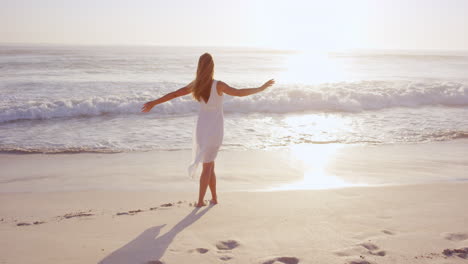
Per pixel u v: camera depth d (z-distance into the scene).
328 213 3.67
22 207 4.16
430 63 38.88
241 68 30.05
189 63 32.03
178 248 2.79
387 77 22.45
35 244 2.88
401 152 7.17
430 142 7.98
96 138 8.27
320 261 2.55
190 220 3.46
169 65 29.55
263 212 3.71
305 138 8.41
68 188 5.04
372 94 13.08
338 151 7.27
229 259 2.59
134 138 8.30
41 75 20.09
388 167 6.12
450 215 3.58
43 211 4.00
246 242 2.90
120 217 3.60
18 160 6.59
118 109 11.41
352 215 3.59
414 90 13.87
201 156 3.58
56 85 15.72
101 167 6.16
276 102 12.25
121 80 18.11
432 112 11.72
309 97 13.01
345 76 23.17
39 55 42.25
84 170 5.98
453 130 9.06
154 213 3.70
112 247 2.81
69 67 25.75
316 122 10.29
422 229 3.17
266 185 5.17
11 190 4.92
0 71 22.16
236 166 6.21
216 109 3.57
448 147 7.54
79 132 8.88
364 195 4.38
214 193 4.04
